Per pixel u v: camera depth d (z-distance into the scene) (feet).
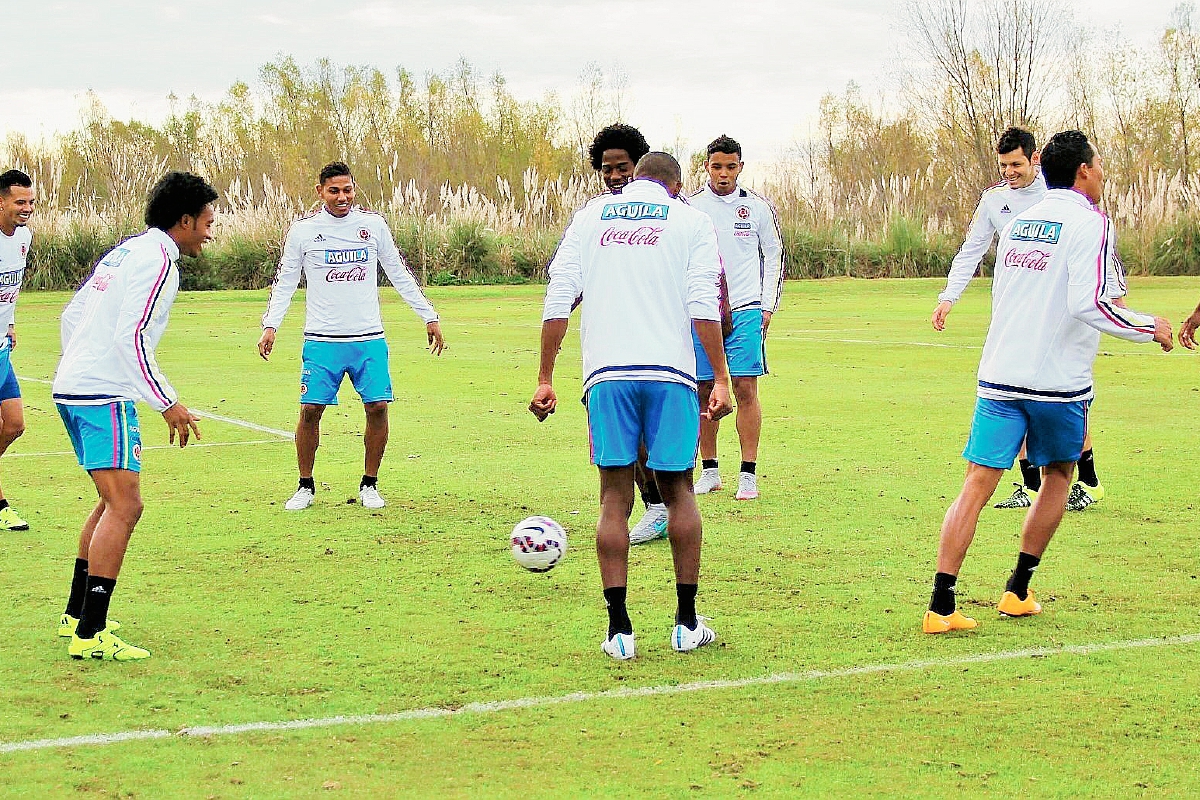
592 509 36.01
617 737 19.43
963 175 165.78
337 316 36.01
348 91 276.82
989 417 25.26
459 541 32.32
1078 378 25.14
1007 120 163.22
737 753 18.81
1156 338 24.53
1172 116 209.67
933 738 19.39
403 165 216.95
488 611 26.23
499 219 155.02
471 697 21.17
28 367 72.23
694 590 23.68
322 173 36.40
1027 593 25.89
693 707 20.71
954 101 166.40
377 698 21.15
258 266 142.92
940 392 59.57
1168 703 20.83
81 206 144.05
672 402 23.31
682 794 17.38
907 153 212.23
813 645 23.89
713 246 23.97
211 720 20.15
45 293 130.82
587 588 28.02
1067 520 33.99
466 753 18.83
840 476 40.29
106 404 23.53
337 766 18.35
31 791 17.42
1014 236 25.58
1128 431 47.75
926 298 125.18
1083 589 27.61
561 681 21.95
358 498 37.52
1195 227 146.10
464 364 72.54
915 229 158.61
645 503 33.14
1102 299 24.39
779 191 167.32
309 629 25.00
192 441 47.60
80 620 23.31
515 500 37.19
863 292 133.18
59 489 38.99
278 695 21.30
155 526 33.88
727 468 42.06
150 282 23.53
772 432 48.85
